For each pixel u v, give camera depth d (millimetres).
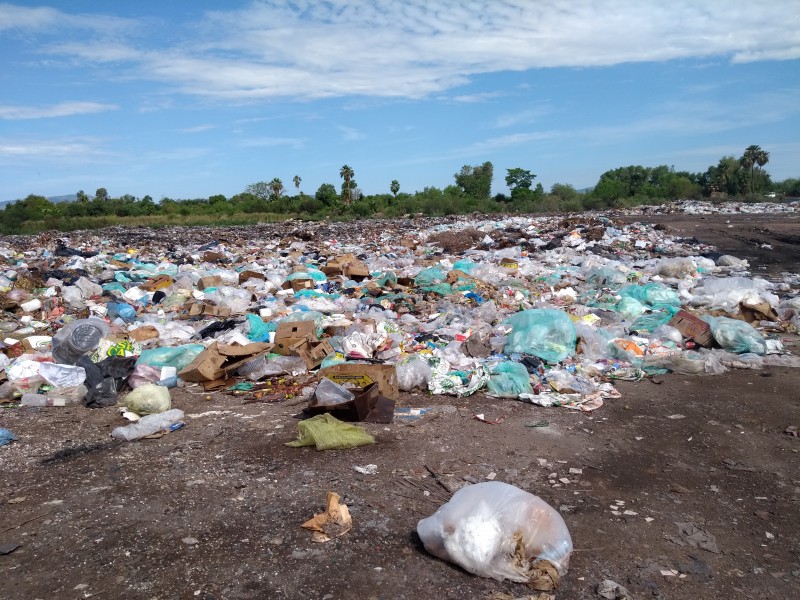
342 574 2379
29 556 2494
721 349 5695
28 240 19828
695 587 2316
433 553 2494
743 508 2924
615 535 2678
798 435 3787
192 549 2543
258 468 3346
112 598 2223
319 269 10688
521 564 2340
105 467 3377
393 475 3254
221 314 7492
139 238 19812
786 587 2316
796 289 9008
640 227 17875
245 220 32969
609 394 4609
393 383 4438
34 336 5828
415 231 20188
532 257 12594
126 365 4910
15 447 3674
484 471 3307
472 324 6488
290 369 5281
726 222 21625
